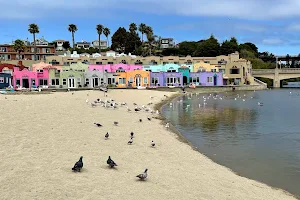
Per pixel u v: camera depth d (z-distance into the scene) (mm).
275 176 22109
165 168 21750
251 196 17906
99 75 105875
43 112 37531
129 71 109312
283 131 38031
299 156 27078
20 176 17094
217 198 17094
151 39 190500
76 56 135125
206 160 25188
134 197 15930
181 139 32406
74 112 40656
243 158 26359
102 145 26359
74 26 187875
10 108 37531
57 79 101125
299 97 91000
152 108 58875
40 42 178875
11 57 153875
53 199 14672
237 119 47750
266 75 145750
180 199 16391
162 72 112312
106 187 16828
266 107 65000
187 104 70562
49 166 19250
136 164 21953
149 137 31562
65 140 26359
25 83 98062
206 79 120500
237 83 133500
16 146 22781
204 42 184875
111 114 43500
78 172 18703
